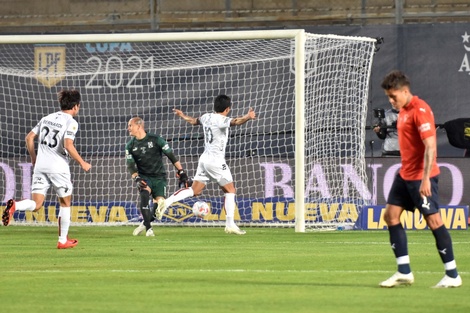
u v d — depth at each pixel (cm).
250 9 5409
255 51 5222
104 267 2867
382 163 4934
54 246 3725
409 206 2325
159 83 5256
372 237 4156
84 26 5488
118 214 5116
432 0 5244
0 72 5322
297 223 4512
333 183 4912
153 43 5297
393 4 5253
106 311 1919
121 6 5484
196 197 5025
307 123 5003
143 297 2138
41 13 5509
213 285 2369
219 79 5209
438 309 1939
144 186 4256
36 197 3606
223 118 4306
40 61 5391
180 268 2831
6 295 2178
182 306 1989
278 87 5178
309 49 4991
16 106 5397
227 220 4412
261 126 5166
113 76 5303
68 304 2023
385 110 4984
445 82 5025
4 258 3189
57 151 3578
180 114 4369
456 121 4962
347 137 5003
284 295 2167
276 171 5003
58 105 5381
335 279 2502
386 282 2311
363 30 5056
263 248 3584
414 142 2259
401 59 5041
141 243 3853
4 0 5572
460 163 4919
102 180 5212
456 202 4919
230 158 5106
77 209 5153
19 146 5381
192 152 5200
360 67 4950
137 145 4253
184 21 5431
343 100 5034
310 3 5356
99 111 5306
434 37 5025
